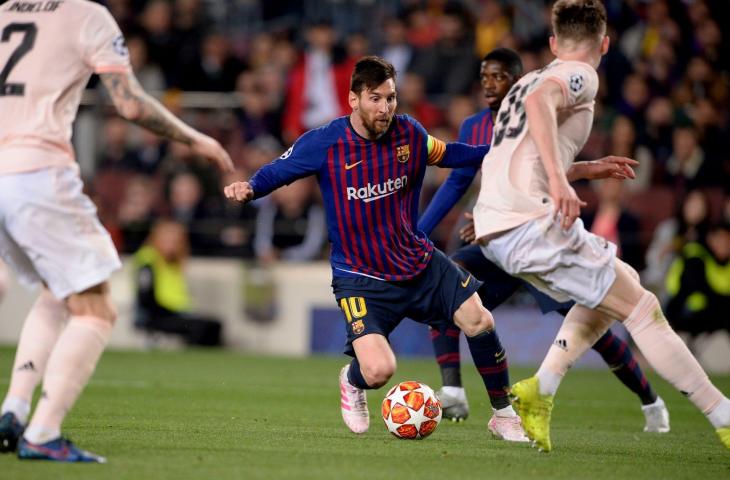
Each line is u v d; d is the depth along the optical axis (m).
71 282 16.70
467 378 39.75
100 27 17.27
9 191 16.70
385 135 20.64
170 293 48.09
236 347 49.53
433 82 53.81
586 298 18.75
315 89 52.72
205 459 17.52
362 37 54.69
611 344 24.27
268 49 57.56
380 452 19.20
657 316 18.83
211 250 50.09
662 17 56.53
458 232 28.83
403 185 20.91
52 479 15.09
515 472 17.27
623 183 46.06
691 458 20.11
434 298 21.39
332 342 48.41
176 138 17.77
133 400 29.02
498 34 55.03
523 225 18.61
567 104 18.53
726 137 48.88
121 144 52.03
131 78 17.36
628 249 45.75
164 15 55.62
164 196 50.75
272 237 49.38
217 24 63.12
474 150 21.55
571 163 19.36
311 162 20.55
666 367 18.73
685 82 53.41
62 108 17.19
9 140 16.95
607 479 16.86
